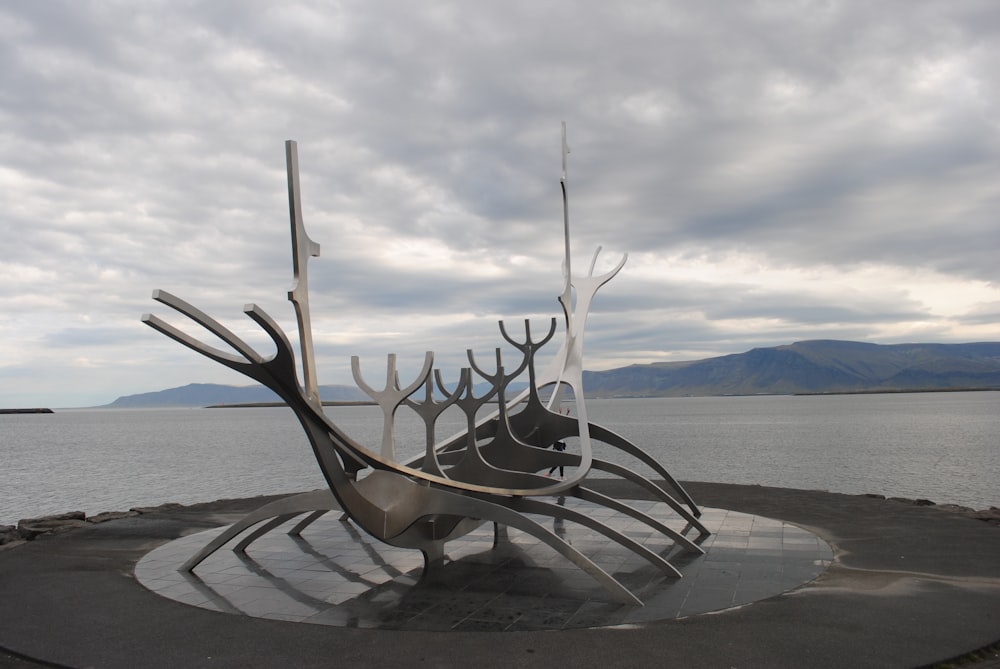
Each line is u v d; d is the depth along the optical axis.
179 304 9.04
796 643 9.01
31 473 49.66
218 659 8.78
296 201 10.59
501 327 16.31
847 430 88.12
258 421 181.62
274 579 12.55
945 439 69.69
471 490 12.35
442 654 8.83
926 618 9.91
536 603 10.90
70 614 10.61
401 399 13.12
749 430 93.12
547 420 16.31
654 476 41.62
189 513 20.38
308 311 10.73
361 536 16.39
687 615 10.17
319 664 8.58
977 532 15.91
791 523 17.20
